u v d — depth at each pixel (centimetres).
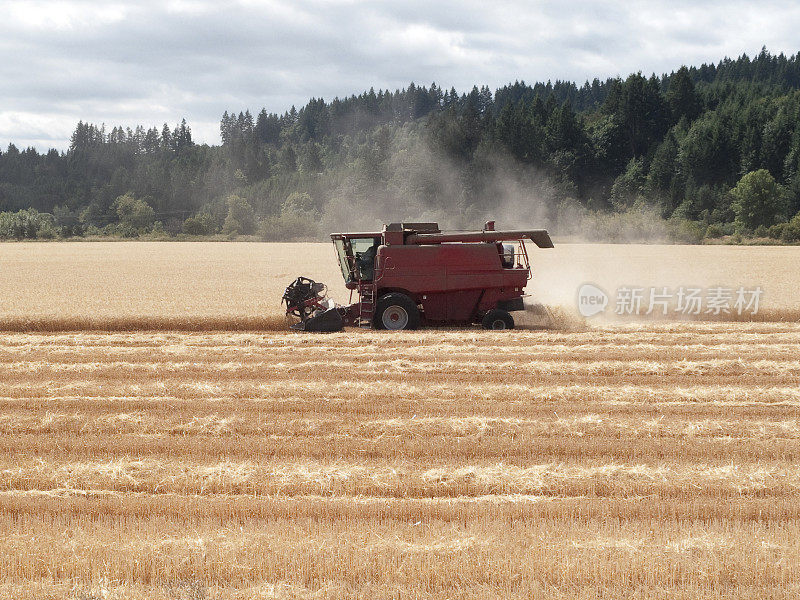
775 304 5150
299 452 2173
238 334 4225
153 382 2994
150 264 10162
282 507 1781
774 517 1752
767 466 2036
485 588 1432
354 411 2598
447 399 2733
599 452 2169
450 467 2041
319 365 3294
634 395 2772
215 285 6775
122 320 4500
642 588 1431
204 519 1744
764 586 1444
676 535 1636
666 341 3912
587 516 1747
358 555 1537
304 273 8369
